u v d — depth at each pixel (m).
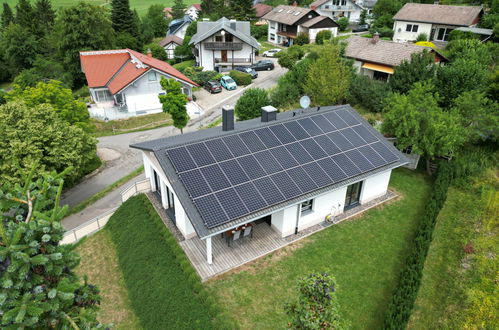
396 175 27.97
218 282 17.78
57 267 8.59
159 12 109.88
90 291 10.30
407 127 25.66
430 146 25.02
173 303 16.80
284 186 19.47
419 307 16.94
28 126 24.78
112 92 46.69
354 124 25.44
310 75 37.09
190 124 43.28
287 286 17.70
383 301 17.20
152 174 24.83
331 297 12.05
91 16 66.44
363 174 21.91
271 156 20.94
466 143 29.92
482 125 26.98
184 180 18.41
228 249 19.81
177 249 19.28
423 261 18.08
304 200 19.30
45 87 32.50
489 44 45.31
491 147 29.06
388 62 41.59
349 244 20.59
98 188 30.88
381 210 23.62
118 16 83.38
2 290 7.97
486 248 19.67
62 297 8.11
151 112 48.06
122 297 18.81
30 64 76.00
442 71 34.09
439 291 17.70
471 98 27.42
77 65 67.69
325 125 24.50
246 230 20.06
